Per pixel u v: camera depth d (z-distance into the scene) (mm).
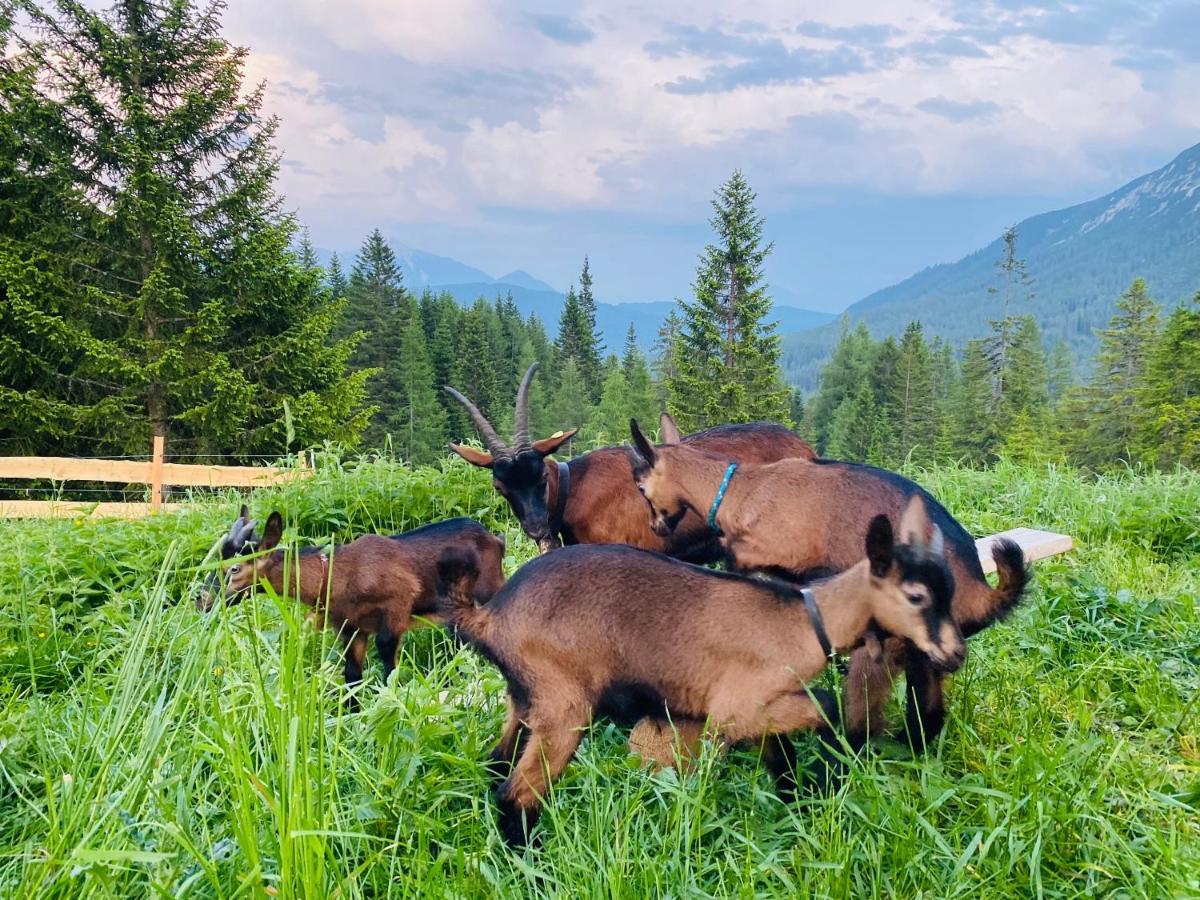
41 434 18797
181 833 2348
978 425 59344
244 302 21031
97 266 20594
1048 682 4438
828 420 89625
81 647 4812
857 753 3383
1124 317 48250
